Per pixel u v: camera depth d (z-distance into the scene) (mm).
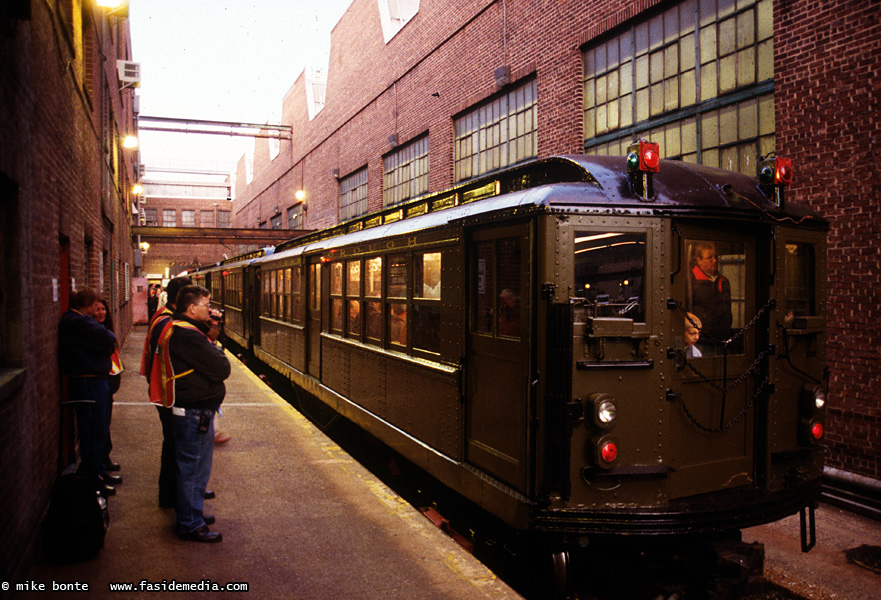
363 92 17906
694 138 7707
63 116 5242
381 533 4152
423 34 14055
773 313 4027
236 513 4477
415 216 5824
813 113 5934
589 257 3562
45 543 3527
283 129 28047
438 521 5285
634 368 3547
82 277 6859
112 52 12414
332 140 21203
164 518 4273
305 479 5277
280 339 10953
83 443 4730
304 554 3793
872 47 5426
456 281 4555
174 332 3834
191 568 3545
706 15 7512
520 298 3758
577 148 9484
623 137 8781
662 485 3590
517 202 3795
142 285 25797
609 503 3494
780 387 4098
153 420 7223
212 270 21375
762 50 6820
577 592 3949
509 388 3871
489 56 11578
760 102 6844
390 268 5984
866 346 5441
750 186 4176
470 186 5090
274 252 12531
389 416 5957
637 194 3678
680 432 3758
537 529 3443
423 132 14344
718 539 3967
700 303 3873
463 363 4434
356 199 19391
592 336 3441
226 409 8047
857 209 5535
